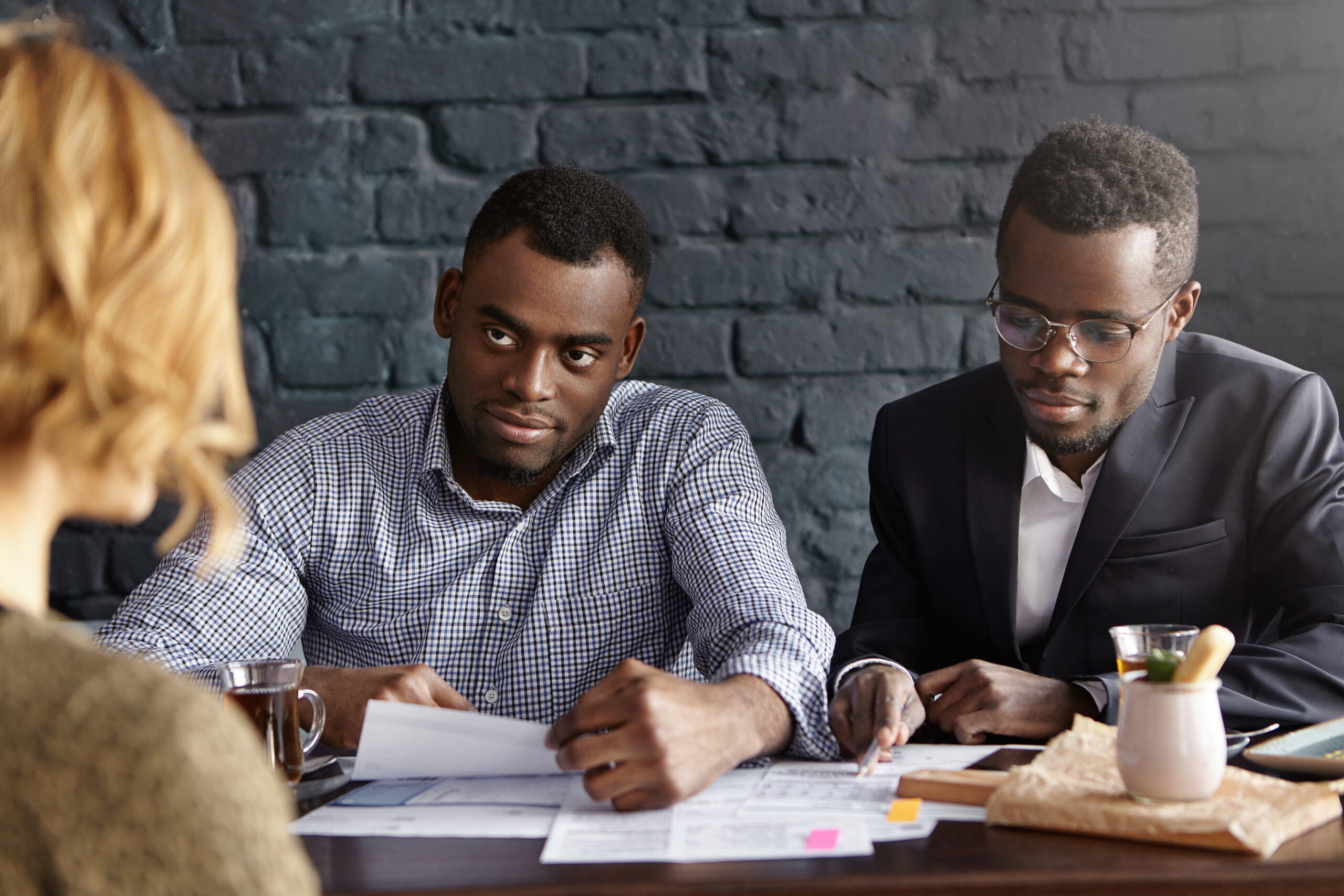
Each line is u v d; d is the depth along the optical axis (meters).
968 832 0.76
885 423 1.50
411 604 1.28
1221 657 0.75
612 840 0.76
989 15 1.75
